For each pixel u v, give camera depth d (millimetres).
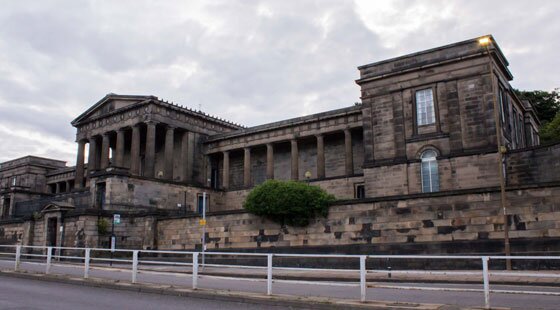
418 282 24625
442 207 31078
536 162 39250
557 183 27750
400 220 32375
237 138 67875
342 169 60969
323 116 59312
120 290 19812
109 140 71812
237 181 70750
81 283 21750
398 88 47188
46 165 107062
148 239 45719
